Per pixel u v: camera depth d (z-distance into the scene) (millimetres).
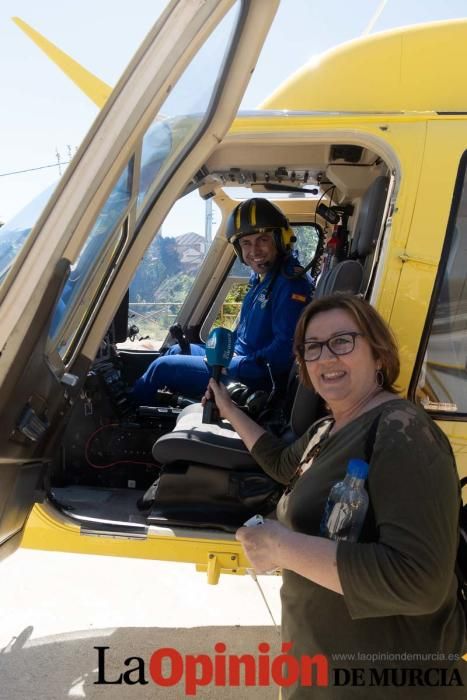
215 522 2059
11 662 2340
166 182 2230
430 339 2043
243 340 3023
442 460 1137
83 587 2902
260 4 1537
